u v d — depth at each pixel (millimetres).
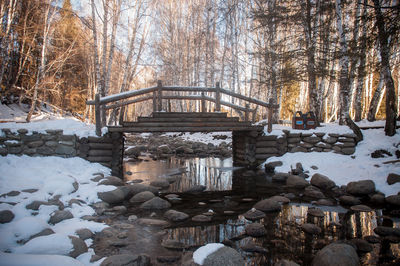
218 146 16500
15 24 18578
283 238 3877
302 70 12992
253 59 20141
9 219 3877
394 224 4434
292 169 8289
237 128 9477
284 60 13258
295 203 5703
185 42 25141
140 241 3736
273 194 6523
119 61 21109
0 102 20297
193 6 23359
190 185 7527
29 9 19625
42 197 4793
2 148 7223
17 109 21547
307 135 9703
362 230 4172
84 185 6113
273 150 9867
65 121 8906
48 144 7898
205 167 10438
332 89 23297
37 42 21453
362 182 6199
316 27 11992
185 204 5703
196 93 26344
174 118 9180
